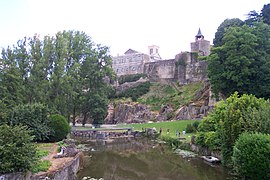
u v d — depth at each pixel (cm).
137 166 2791
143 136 5359
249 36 4197
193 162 2831
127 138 5175
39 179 1614
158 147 3972
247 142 1794
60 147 2773
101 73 6162
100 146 4181
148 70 9875
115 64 11012
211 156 2883
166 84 8944
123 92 9150
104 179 2247
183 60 8844
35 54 4625
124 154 3462
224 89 4519
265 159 1714
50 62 4728
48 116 3538
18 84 3912
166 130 5256
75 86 5641
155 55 12469
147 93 8781
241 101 2328
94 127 6034
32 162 1588
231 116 2216
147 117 7388
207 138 2805
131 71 10569
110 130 5681
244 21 5794
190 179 2241
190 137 4025
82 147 4044
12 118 2997
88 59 6094
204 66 8294
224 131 2266
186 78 8612
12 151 1458
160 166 2762
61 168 1897
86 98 6088
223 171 2372
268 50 4375
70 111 5353
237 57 4134
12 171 1424
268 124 1970
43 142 3378
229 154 2241
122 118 7819
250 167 1742
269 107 2116
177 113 6675
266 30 4550
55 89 4644
